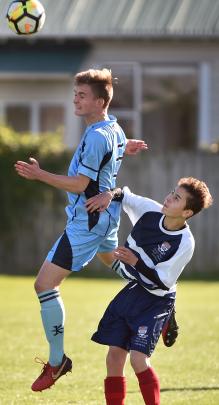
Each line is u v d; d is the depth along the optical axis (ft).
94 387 84.79
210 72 247.29
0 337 113.60
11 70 234.99
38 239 199.21
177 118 249.34
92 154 70.69
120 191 72.18
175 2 249.75
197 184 67.77
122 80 247.50
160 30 240.53
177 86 247.91
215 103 248.11
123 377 68.18
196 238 199.21
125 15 244.63
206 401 76.18
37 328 120.98
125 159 196.13
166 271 67.56
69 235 71.72
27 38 238.48
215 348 106.32
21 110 246.68
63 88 244.83
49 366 71.72
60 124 245.86
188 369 93.66
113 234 74.54
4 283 175.83
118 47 245.04
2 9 246.06
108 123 72.79
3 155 194.49
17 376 89.86
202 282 182.39
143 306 68.08
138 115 248.93
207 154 196.95
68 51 241.14
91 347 107.04
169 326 71.77
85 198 71.46
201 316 132.57
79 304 145.38
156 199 196.75
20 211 197.47
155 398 66.28
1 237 198.59
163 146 249.75
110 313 69.05
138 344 66.85
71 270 71.77
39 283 71.41
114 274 197.67
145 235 68.95
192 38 242.37
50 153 192.65
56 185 70.13
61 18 242.37
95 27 240.12
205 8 247.09
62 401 78.13
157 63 247.09
